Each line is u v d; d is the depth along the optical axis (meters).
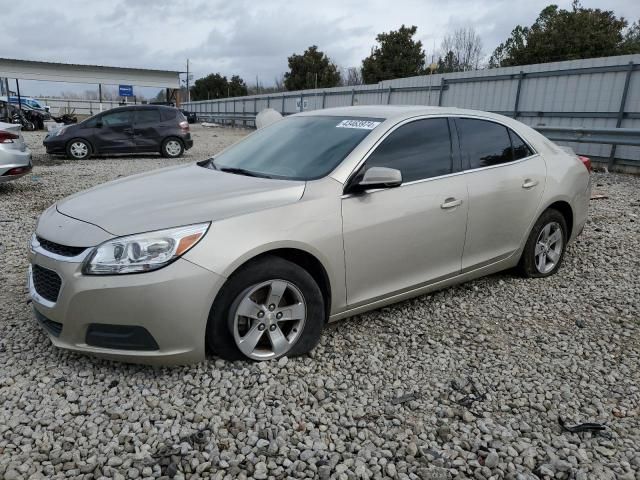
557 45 27.66
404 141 3.76
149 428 2.62
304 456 2.46
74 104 51.69
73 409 2.76
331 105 24.78
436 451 2.54
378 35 40.97
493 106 15.00
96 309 2.80
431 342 3.64
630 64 11.23
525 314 4.14
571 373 3.30
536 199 4.52
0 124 8.55
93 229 2.95
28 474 2.30
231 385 2.98
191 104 51.16
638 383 3.20
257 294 3.12
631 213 7.45
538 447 2.60
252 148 4.23
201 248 2.84
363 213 3.40
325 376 3.16
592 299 4.46
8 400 2.83
